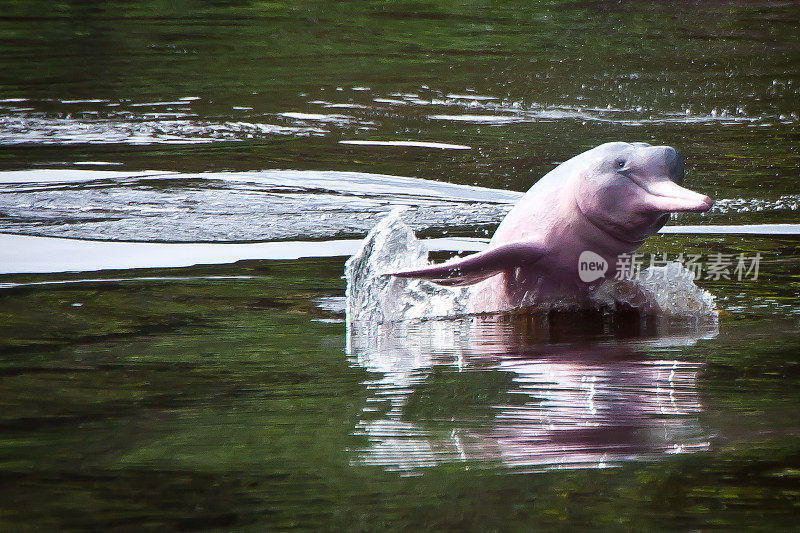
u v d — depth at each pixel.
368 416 14.84
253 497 12.04
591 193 21.02
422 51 62.16
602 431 14.20
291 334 19.44
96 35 65.50
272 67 56.97
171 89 50.53
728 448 13.54
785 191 32.62
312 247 26.31
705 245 26.47
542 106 47.78
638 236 21.14
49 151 37.78
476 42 64.88
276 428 14.30
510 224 21.98
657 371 17.08
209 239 26.88
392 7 76.75
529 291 21.66
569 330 20.02
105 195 31.36
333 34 67.38
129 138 40.34
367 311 21.22
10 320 19.94
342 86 51.97
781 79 53.97
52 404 15.21
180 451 13.41
